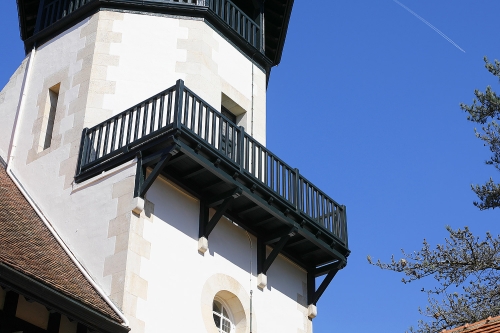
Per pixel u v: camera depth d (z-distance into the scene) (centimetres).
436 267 2148
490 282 2150
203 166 1714
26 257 1459
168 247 1686
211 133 1895
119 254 1606
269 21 2469
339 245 2023
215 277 1769
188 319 1655
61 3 2220
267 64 2320
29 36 2355
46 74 2100
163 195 1728
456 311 2105
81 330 1433
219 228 1844
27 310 1366
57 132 1945
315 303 2034
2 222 1586
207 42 2109
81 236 1700
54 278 1444
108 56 2011
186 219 1761
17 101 2112
